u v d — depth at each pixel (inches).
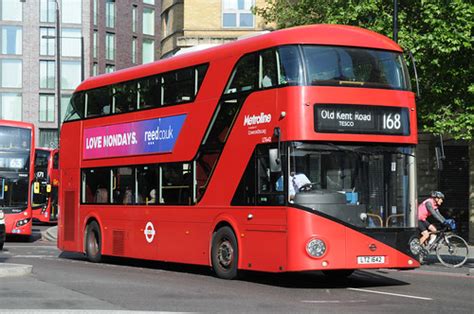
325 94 612.4
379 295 573.0
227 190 674.8
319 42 621.3
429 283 675.4
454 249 877.2
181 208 737.0
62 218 952.9
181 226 736.3
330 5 1179.9
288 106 609.9
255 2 1646.2
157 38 3521.2
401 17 1085.8
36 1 3225.9
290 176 604.4
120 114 842.2
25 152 1384.1
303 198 601.3
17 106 3213.6
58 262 898.7
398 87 641.6
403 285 656.4
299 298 547.5
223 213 678.5
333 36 629.6
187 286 614.5
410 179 634.8
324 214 601.6
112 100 859.4
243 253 653.9
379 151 624.7
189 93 734.5
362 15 1109.7
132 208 815.1
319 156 608.4
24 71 3213.6
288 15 1300.4
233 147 669.3
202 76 717.9
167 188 759.7
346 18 1102.4
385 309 488.4
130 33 3388.3
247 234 649.0
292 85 610.2
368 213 614.9
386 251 616.4
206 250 701.9
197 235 714.2
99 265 861.2
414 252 628.7
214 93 699.4
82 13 3238.2
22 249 1175.6
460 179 1362.0
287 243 605.0
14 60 3213.6
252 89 651.5
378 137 624.7
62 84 3235.7
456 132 1101.7
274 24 1620.3
